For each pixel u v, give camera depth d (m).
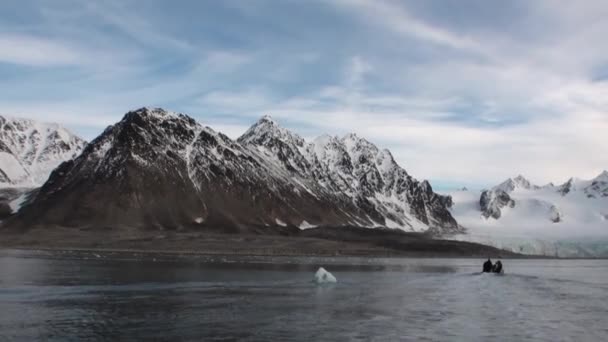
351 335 50.69
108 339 47.25
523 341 49.91
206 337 48.69
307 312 62.56
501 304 73.81
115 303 66.06
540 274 159.50
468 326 56.28
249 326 53.75
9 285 80.50
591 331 55.06
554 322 59.88
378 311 64.69
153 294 74.94
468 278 123.94
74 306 62.84
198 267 134.88
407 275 130.75
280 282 98.19
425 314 63.31
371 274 132.00
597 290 98.56
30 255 171.75
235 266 145.12
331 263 186.38
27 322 53.19
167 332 50.38
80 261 144.25
